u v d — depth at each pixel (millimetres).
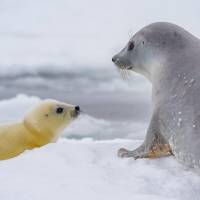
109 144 9469
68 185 7398
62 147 9031
